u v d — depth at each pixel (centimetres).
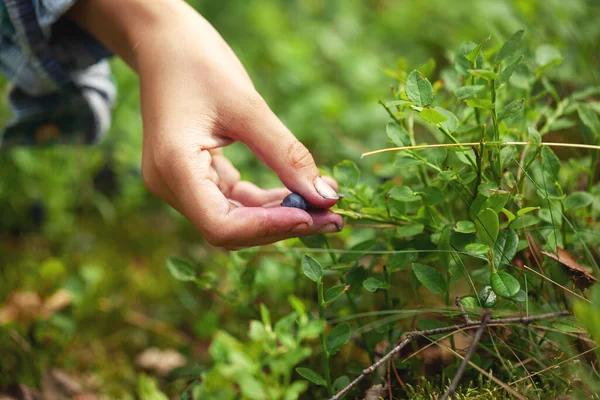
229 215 45
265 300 57
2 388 54
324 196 46
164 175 46
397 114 48
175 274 51
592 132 51
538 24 66
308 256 45
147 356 59
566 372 45
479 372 46
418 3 102
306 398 50
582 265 48
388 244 50
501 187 46
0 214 68
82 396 55
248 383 40
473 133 50
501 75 45
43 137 62
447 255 45
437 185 50
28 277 62
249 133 46
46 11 51
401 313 48
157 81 47
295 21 104
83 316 60
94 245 69
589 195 47
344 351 52
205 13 101
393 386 47
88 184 72
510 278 43
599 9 71
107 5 49
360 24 104
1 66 57
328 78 91
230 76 47
